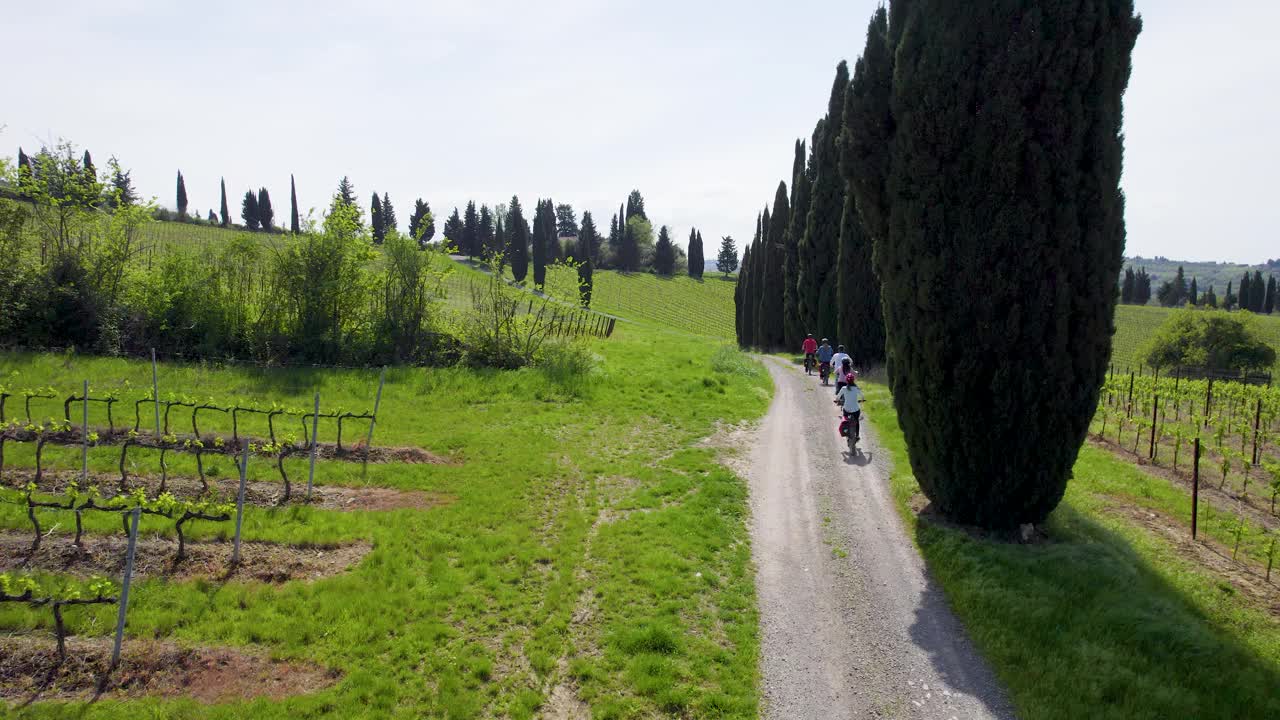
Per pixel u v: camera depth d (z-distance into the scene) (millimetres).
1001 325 8984
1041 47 8508
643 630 6719
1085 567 8297
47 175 19891
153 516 8625
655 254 128625
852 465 13141
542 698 5766
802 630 7152
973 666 6637
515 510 9992
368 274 22609
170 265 20984
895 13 10023
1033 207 8695
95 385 15961
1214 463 14570
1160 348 44906
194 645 6238
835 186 31750
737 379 22266
